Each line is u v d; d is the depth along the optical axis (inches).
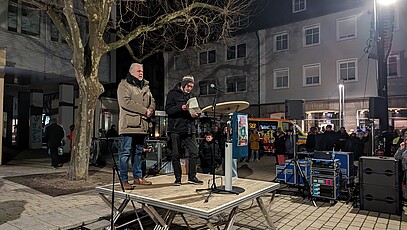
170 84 1087.0
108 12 320.8
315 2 799.7
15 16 487.5
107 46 329.4
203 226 196.9
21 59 493.4
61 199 241.9
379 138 363.6
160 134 587.5
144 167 353.4
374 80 702.5
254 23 900.0
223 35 521.3
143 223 199.0
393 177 228.5
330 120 765.9
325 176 257.4
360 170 243.0
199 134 409.1
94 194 260.1
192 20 401.1
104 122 661.9
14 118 848.9
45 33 527.2
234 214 148.5
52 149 428.8
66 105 665.6
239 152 183.8
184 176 212.5
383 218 219.1
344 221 211.8
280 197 279.3
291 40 836.6
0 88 437.1
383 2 363.6
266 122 698.8
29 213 203.0
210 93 991.0
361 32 725.3
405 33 673.6
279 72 857.5
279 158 358.6
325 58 778.8
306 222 209.0
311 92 798.5
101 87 330.6
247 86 912.3
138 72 182.7
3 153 629.6
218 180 197.9
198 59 1018.1
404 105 674.2
